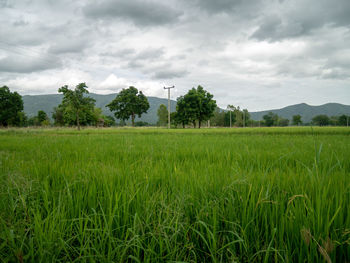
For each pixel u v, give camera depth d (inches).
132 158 205.6
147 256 56.1
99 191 89.6
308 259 53.1
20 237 59.9
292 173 106.9
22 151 282.8
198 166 153.3
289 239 61.9
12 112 2628.0
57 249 57.4
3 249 58.3
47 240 57.7
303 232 55.6
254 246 59.9
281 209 67.2
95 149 275.3
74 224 70.6
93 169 124.6
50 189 97.7
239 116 4325.8
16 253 54.1
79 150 265.7
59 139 504.1
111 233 61.9
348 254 55.1
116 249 55.2
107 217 73.4
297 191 83.9
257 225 64.9
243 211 68.4
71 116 1531.7
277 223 66.1
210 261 60.7
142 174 119.3
